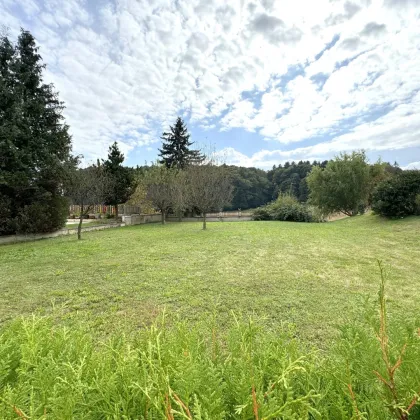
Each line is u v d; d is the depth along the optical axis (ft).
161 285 14.62
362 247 24.45
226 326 9.64
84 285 14.85
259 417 2.31
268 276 15.97
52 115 37.60
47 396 2.63
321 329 9.37
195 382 2.49
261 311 11.03
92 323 10.27
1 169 31.73
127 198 64.90
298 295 12.78
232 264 19.06
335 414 2.50
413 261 18.92
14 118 32.12
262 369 2.98
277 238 30.94
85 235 37.42
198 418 2.10
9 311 11.48
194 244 27.76
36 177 35.83
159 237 33.65
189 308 11.53
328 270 17.10
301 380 2.94
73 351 3.63
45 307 11.89
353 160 67.05
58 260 21.01
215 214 71.56
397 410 2.44
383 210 39.99
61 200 39.09
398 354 2.72
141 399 2.61
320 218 66.54
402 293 12.59
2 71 32.91
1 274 17.21
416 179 38.01
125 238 33.27
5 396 2.48
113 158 63.52
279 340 3.58
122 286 14.58
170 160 88.94
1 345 3.30
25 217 33.94
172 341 3.61
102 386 2.69
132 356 3.17
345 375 2.71
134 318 10.71
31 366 3.18
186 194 49.42
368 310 3.20
